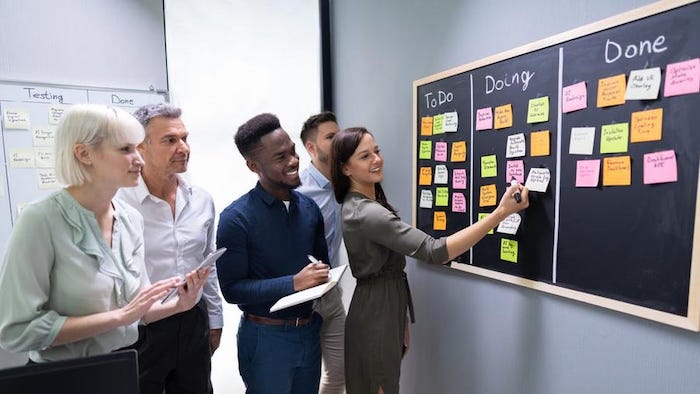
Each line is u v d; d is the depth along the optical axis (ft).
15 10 6.09
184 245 5.35
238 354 5.55
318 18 8.66
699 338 3.27
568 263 4.17
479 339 5.41
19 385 2.25
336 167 5.22
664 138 3.36
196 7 7.62
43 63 6.32
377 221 4.73
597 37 3.80
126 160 3.71
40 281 3.49
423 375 6.47
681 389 3.40
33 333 3.37
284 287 4.81
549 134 4.29
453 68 5.51
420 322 6.49
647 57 3.44
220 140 8.01
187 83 7.65
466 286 5.58
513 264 4.78
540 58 4.33
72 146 3.56
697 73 3.14
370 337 4.98
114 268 3.91
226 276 5.06
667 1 3.27
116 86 6.93
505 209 4.40
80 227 3.69
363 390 5.13
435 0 5.82
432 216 6.03
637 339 3.68
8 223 6.14
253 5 8.11
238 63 8.06
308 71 8.68
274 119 5.20
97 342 3.85
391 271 5.15
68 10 6.46
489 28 4.99
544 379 4.56
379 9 7.09
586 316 4.09
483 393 5.39
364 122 7.77
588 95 3.90
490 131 4.99
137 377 2.46
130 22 7.00
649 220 3.49
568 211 4.15
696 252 3.19
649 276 3.51
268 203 5.28
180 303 4.23
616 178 3.71
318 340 5.77
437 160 5.88
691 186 3.22
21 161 6.20
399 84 6.71
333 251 7.54
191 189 5.74
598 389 4.02
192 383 5.30
